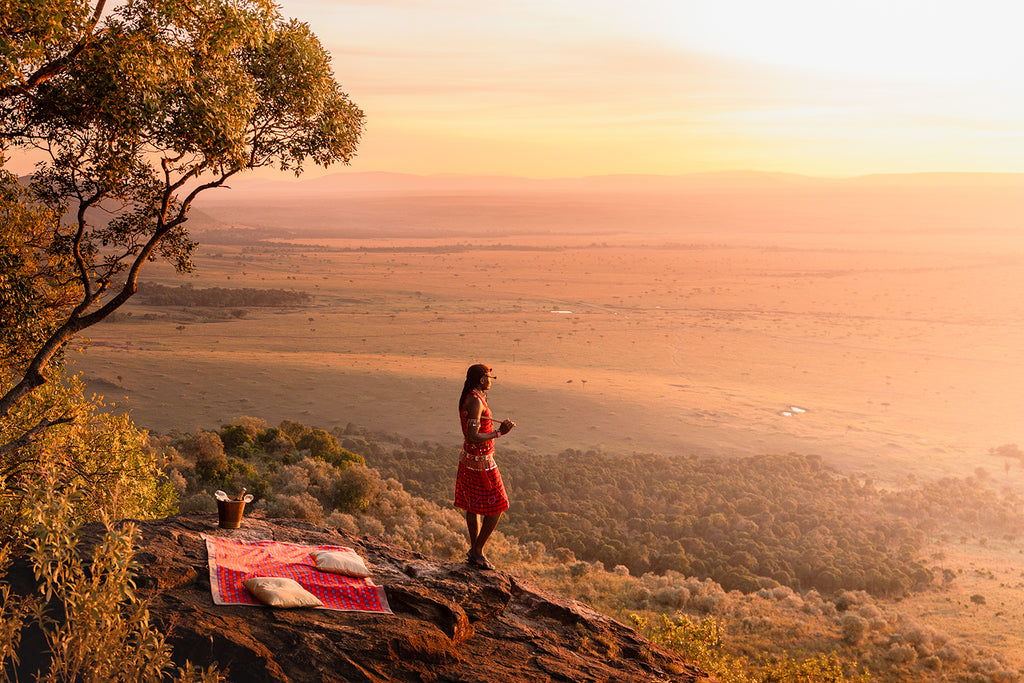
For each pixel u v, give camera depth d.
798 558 92.94
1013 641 71.38
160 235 10.31
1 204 11.25
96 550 3.80
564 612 7.39
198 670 4.47
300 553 6.73
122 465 12.40
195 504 35.47
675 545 89.69
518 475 120.38
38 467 11.13
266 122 9.78
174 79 8.51
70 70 8.15
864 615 59.22
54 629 4.32
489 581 7.26
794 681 10.43
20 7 7.57
